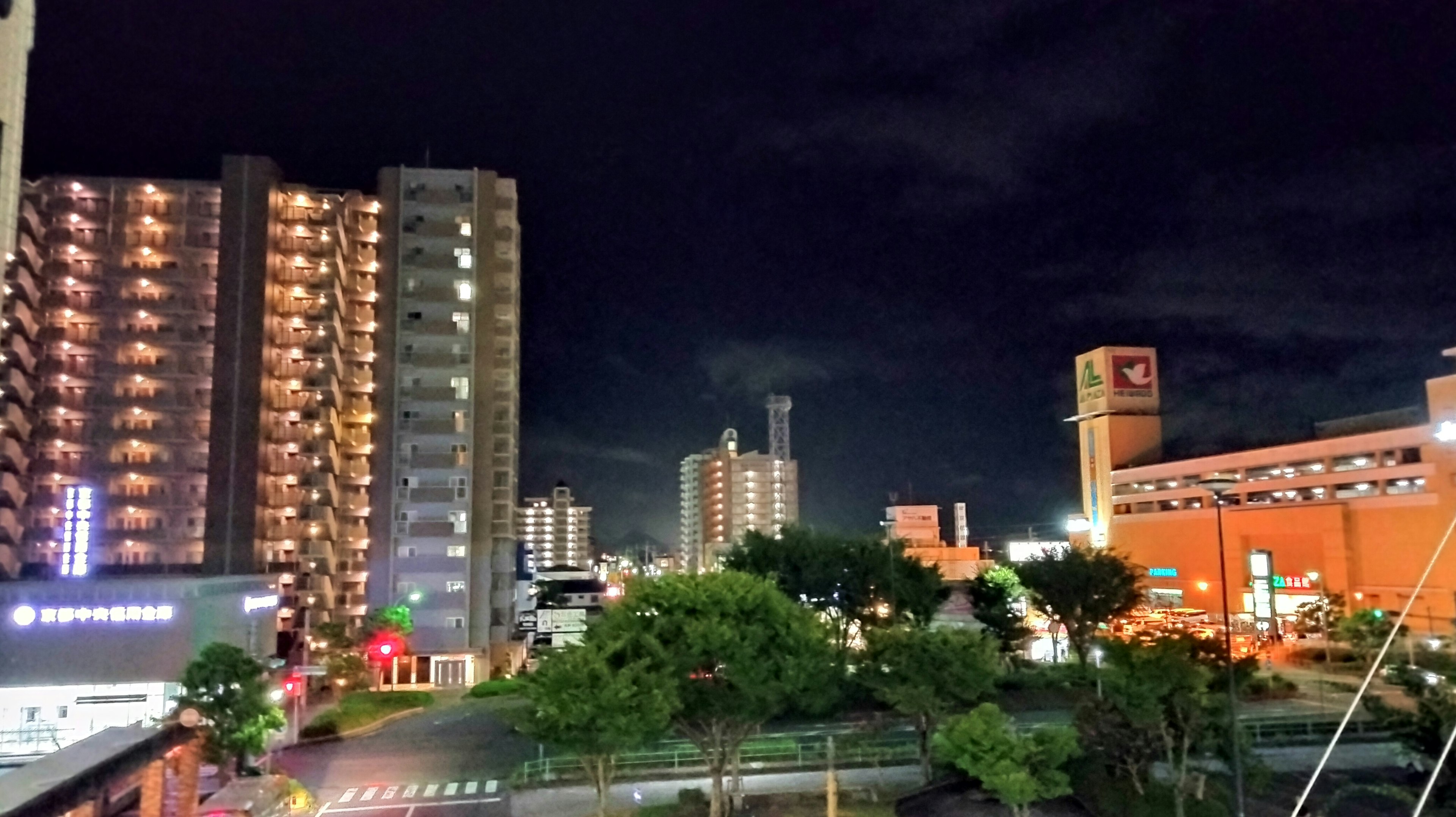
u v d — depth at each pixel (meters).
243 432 76.94
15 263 75.69
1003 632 67.00
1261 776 32.22
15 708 49.78
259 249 79.44
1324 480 95.31
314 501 79.19
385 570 80.06
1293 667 78.69
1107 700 35.97
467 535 81.12
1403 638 64.19
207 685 39.41
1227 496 108.06
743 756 43.34
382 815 37.66
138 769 12.30
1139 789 33.31
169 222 80.94
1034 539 161.38
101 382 79.19
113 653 51.09
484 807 38.47
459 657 78.50
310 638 70.75
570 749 30.47
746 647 31.66
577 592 138.88
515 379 92.81
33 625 50.38
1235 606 102.75
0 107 24.03
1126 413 130.50
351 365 84.56
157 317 80.00
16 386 76.31
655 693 29.58
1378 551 87.31
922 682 37.31
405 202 84.38
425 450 81.75
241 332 78.25
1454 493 80.56
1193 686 31.70
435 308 83.44
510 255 89.75
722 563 64.69
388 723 60.78
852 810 34.38
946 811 35.50
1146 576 95.75
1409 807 33.06
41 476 77.50
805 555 62.31
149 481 78.25
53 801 9.92
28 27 25.39
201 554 76.81
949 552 151.50
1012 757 30.36
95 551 76.38
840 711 52.00
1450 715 31.23
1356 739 46.12
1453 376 81.81
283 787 37.16
